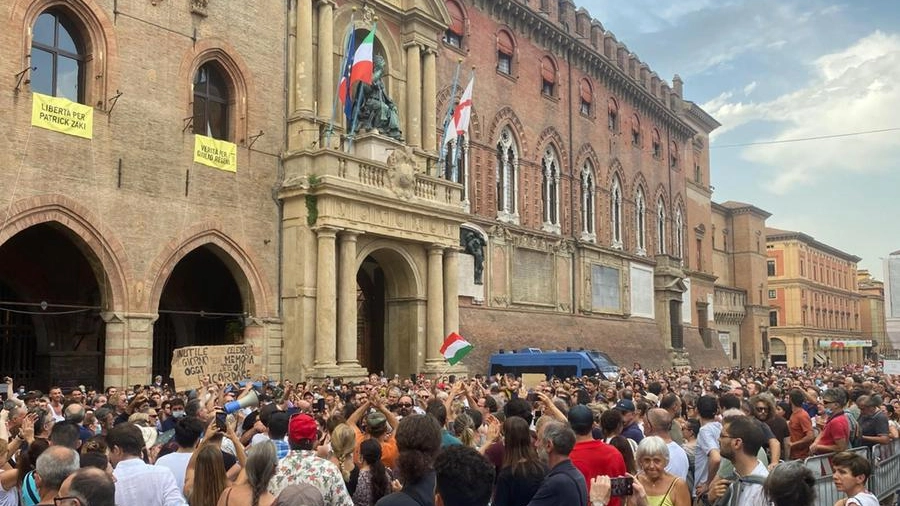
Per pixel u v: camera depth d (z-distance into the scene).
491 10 47.03
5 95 23.06
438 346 34.66
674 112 70.94
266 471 7.29
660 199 67.75
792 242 114.50
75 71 25.69
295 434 8.44
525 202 48.59
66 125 24.42
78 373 29.72
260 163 30.53
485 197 45.19
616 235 59.72
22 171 23.25
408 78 37.22
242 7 30.33
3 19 23.20
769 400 13.16
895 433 14.45
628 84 61.25
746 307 87.56
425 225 34.50
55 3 24.75
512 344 44.53
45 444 8.44
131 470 7.77
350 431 9.42
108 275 25.28
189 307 33.47
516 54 48.94
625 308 58.25
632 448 9.77
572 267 52.47
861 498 7.47
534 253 48.62
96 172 25.14
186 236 27.61
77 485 5.65
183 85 27.97
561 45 53.44
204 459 7.74
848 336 135.75
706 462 10.70
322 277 30.03
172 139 27.45
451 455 6.35
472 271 42.81
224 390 18.67
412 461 6.59
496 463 9.34
